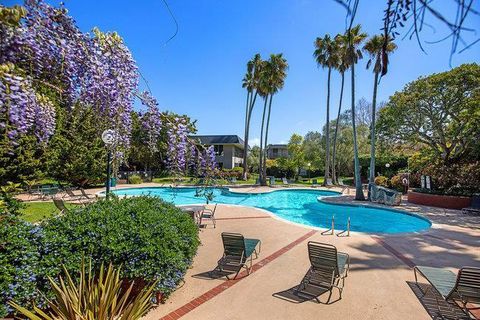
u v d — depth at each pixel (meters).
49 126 3.30
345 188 25.52
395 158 27.42
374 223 13.38
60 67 2.71
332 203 17.34
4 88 2.21
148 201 5.93
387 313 4.16
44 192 15.49
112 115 3.63
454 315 4.11
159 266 4.25
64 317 2.95
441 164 16.98
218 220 10.73
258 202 19.28
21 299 3.49
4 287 3.38
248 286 5.02
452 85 14.88
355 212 15.70
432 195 15.20
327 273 5.01
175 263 4.44
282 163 37.03
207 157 4.32
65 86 2.91
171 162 4.11
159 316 4.05
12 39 2.13
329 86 25.80
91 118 3.66
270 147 53.66
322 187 25.86
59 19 2.64
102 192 19.33
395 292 4.81
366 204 16.06
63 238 4.05
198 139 4.37
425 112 16.22
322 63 25.36
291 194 23.11
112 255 4.12
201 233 8.71
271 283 5.14
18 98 2.36
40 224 4.43
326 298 4.60
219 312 4.17
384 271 5.73
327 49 24.66
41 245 3.89
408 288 4.96
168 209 5.80
